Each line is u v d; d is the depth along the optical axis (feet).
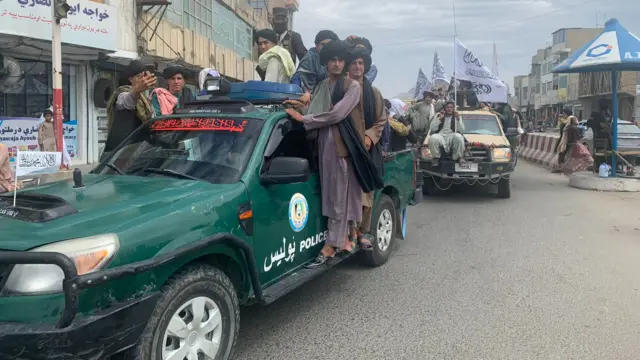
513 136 43.83
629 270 18.94
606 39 36.94
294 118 14.06
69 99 46.06
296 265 13.88
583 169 46.21
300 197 13.85
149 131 14.66
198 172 12.51
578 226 26.50
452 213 30.55
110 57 45.24
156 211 9.89
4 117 39.96
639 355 12.36
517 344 12.98
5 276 8.24
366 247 16.56
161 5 48.06
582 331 13.71
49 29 36.50
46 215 9.24
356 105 14.44
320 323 14.37
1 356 7.85
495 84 49.11
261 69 21.12
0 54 38.81
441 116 36.27
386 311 15.21
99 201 10.30
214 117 13.98
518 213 30.35
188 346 9.99
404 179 21.57
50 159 11.13
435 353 12.54
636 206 32.27
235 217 11.29
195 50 57.11
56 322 7.95
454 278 18.25
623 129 48.39
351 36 21.09
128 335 8.61
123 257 8.73
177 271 9.95
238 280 11.71
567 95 195.72
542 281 17.81
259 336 13.53
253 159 12.50
